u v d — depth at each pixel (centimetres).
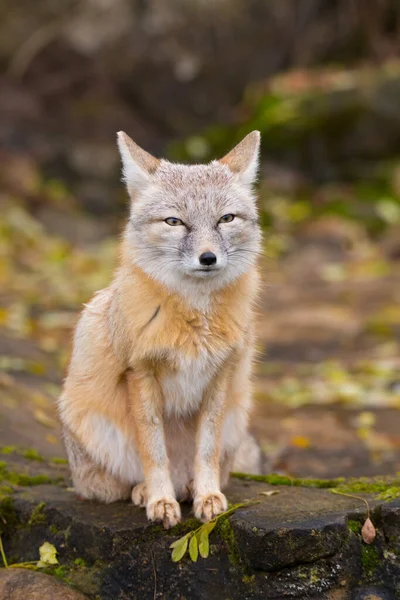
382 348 1571
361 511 622
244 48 3067
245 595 606
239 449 793
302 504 653
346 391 1314
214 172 682
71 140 2823
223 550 621
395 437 1133
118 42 2997
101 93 3002
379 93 2784
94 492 714
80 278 1997
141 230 656
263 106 2884
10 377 1216
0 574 654
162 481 650
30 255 2136
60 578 657
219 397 655
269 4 3059
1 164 2633
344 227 2489
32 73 2975
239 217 668
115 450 691
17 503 722
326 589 598
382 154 2802
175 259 632
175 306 633
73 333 739
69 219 2462
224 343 642
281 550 592
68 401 708
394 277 2119
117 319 650
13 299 1791
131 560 639
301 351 1579
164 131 3008
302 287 2047
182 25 3025
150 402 648
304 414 1248
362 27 3108
